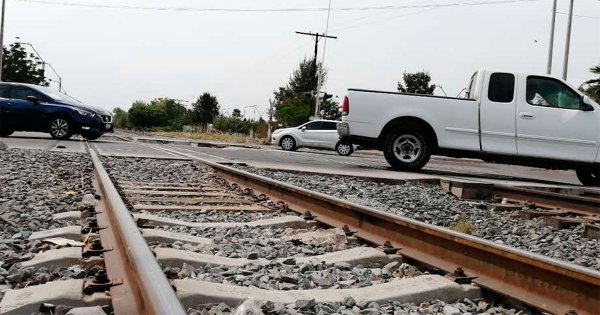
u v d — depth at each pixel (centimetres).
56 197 708
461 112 1317
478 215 810
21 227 530
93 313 286
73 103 2145
